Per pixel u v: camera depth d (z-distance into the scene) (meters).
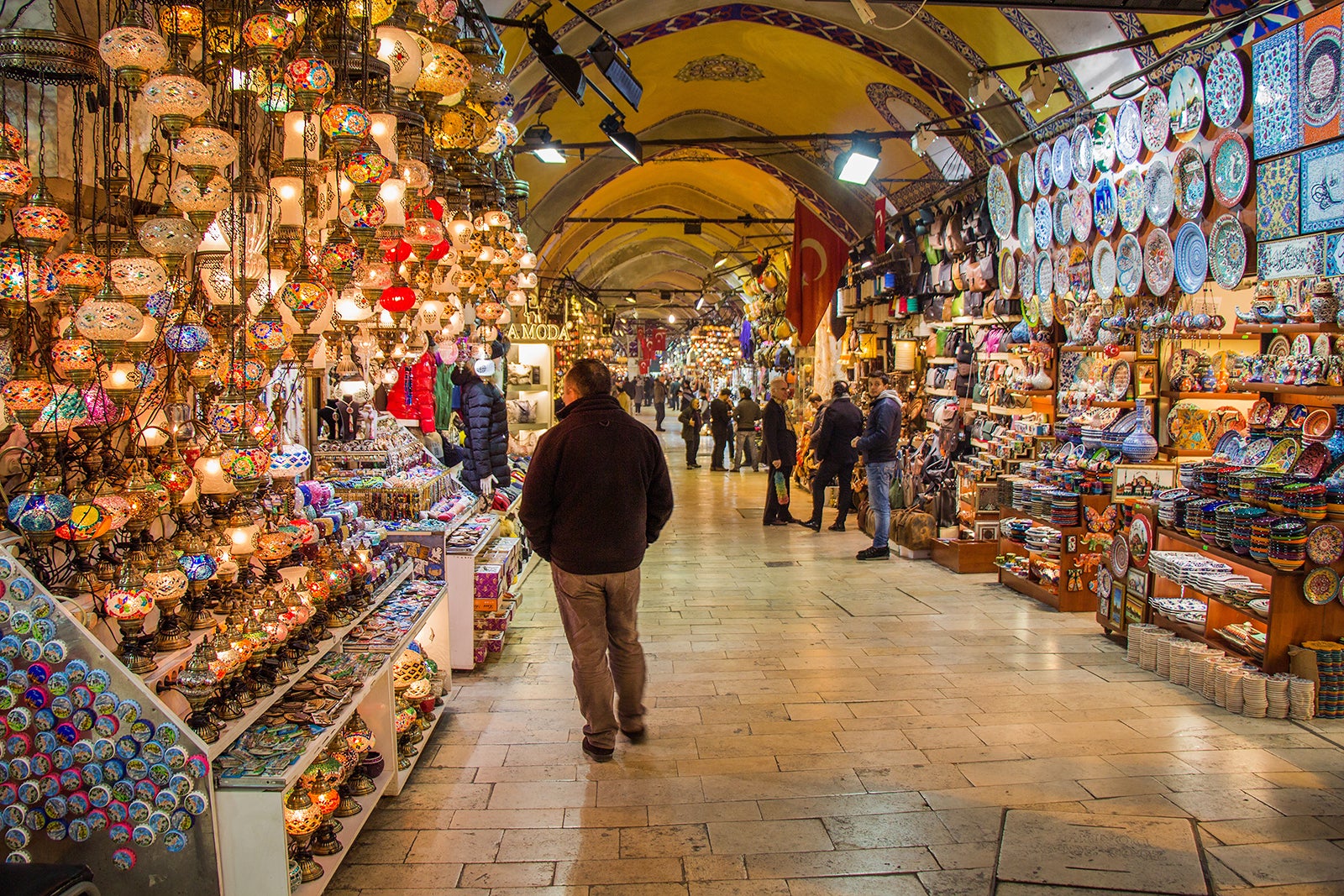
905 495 8.91
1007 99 6.80
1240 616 4.53
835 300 11.61
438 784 3.40
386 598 3.77
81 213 2.49
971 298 7.92
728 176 13.72
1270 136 3.91
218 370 2.32
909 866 2.79
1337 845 2.87
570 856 2.88
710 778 3.44
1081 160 5.42
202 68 2.39
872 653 5.03
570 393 3.78
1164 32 4.77
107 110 2.23
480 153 4.20
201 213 2.02
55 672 2.02
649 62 8.58
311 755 2.33
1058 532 6.05
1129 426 5.91
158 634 2.27
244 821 2.12
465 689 4.48
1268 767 3.48
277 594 2.46
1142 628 4.81
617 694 3.83
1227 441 5.11
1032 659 4.89
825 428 9.22
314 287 2.35
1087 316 5.58
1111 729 3.88
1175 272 4.61
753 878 2.72
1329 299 3.90
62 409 2.05
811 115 9.59
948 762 3.55
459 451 6.58
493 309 4.86
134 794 2.06
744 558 7.92
